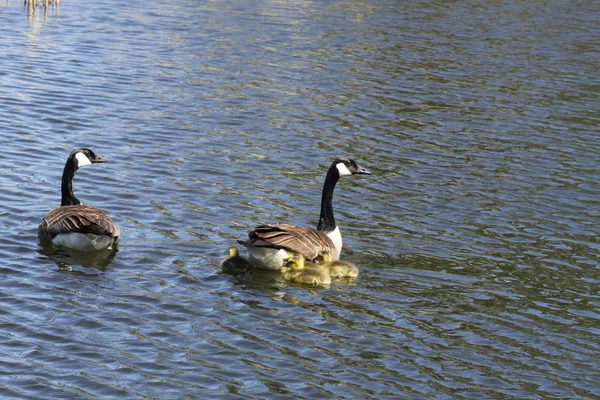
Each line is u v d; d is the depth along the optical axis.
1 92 25.34
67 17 35.66
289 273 15.25
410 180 21.25
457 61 33.38
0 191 18.33
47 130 22.66
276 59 31.84
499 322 14.29
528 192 20.83
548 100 29.03
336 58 32.53
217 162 21.48
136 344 12.77
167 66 29.84
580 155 23.80
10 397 11.15
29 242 16.03
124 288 14.54
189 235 17.05
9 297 13.88
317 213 18.77
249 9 40.28
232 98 26.95
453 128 25.61
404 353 13.05
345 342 13.25
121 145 22.09
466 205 19.81
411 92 29.00
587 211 19.81
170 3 40.25
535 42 37.44
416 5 44.22
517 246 17.64
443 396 11.95
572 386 12.47
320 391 11.84
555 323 14.39
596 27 41.38
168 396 11.46
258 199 19.30
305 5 42.12
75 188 19.00
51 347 12.48
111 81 27.58
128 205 18.33
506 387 12.31
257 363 12.48
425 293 15.19
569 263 16.94
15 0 38.25
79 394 11.35
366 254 16.77
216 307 14.12
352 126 25.20
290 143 23.39
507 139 24.89
